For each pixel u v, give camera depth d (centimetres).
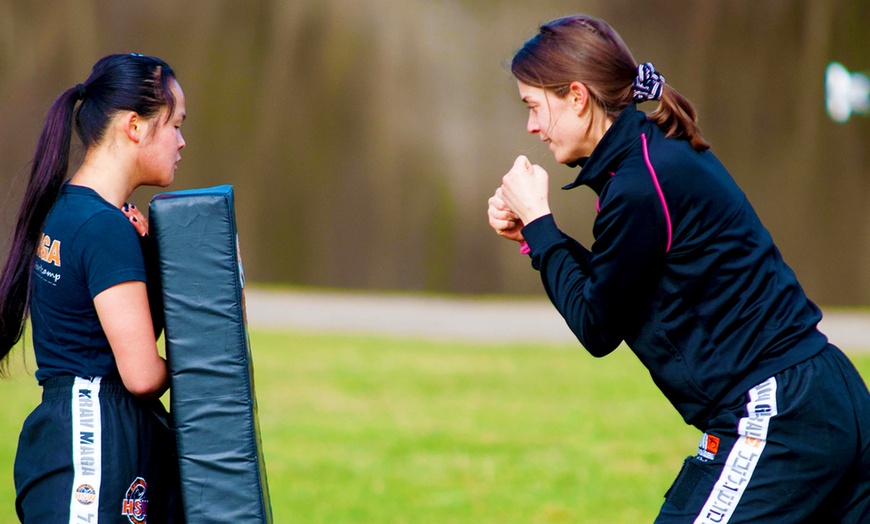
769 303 539
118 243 548
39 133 618
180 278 560
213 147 4259
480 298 3994
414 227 4234
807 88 4119
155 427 578
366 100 4275
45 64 4088
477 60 4259
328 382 2080
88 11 4150
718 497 531
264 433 1611
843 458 529
